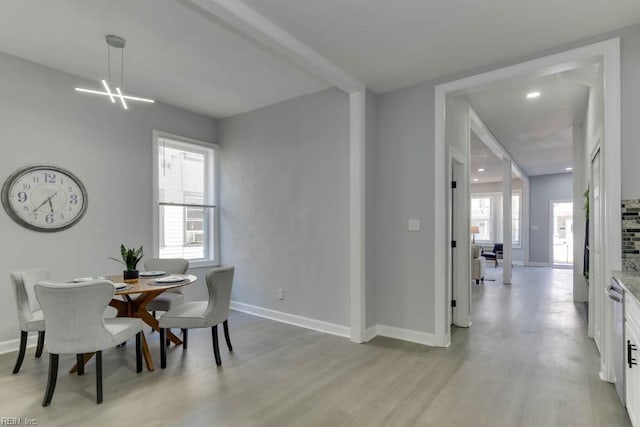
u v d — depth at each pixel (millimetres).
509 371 2820
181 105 4527
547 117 4977
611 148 2535
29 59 3303
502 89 3930
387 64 3154
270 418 2148
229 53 3170
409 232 3600
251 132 4719
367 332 3625
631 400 1949
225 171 5020
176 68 3469
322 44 2816
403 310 3633
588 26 2510
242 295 4797
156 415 2172
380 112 3834
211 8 2191
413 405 2303
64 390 2484
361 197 3562
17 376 2691
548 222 10750
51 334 2283
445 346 3391
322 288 3955
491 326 4094
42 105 3424
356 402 2342
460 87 3316
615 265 2516
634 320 1881
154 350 3301
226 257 5000
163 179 4559
